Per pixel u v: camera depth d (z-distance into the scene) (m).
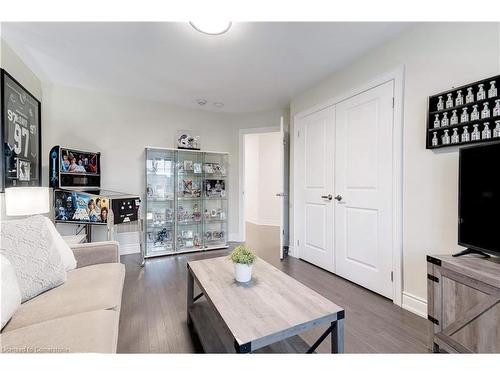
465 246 1.46
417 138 1.88
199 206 4.04
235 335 0.96
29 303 1.19
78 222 2.66
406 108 1.96
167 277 2.62
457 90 1.61
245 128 4.33
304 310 1.14
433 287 1.43
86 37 2.06
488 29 1.49
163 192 3.73
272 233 5.15
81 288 1.35
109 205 2.61
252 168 6.71
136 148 3.58
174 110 3.86
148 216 3.59
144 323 1.74
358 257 2.41
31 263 1.30
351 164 2.49
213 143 4.22
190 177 3.96
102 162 3.34
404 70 1.97
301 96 3.29
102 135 3.34
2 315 0.99
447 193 1.70
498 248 1.29
